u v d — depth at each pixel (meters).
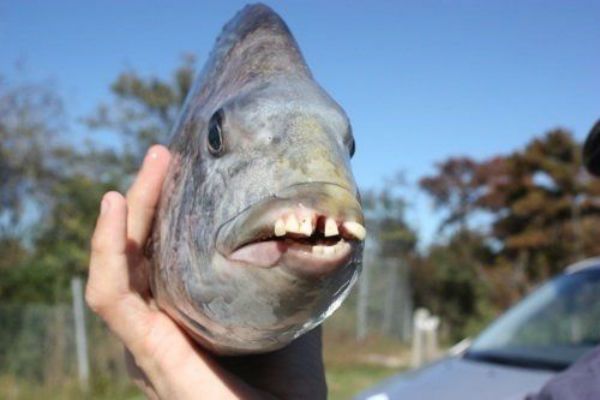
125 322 0.37
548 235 4.77
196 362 0.37
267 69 0.36
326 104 0.33
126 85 4.07
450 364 0.80
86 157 3.95
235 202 0.30
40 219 3.61
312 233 0.28
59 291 2.86
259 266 0.28
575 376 0.43
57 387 2.09
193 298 0.33
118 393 2.12
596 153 0.50
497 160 5.94
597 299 0.85
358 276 0.30
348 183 0.29
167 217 0.37
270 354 0.41
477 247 5.25
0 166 3.68
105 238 0.37
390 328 3.61
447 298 5.13
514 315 0.89
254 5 0.41
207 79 0.41
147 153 0.39
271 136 0.31
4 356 2.13
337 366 2.72
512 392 0.69
